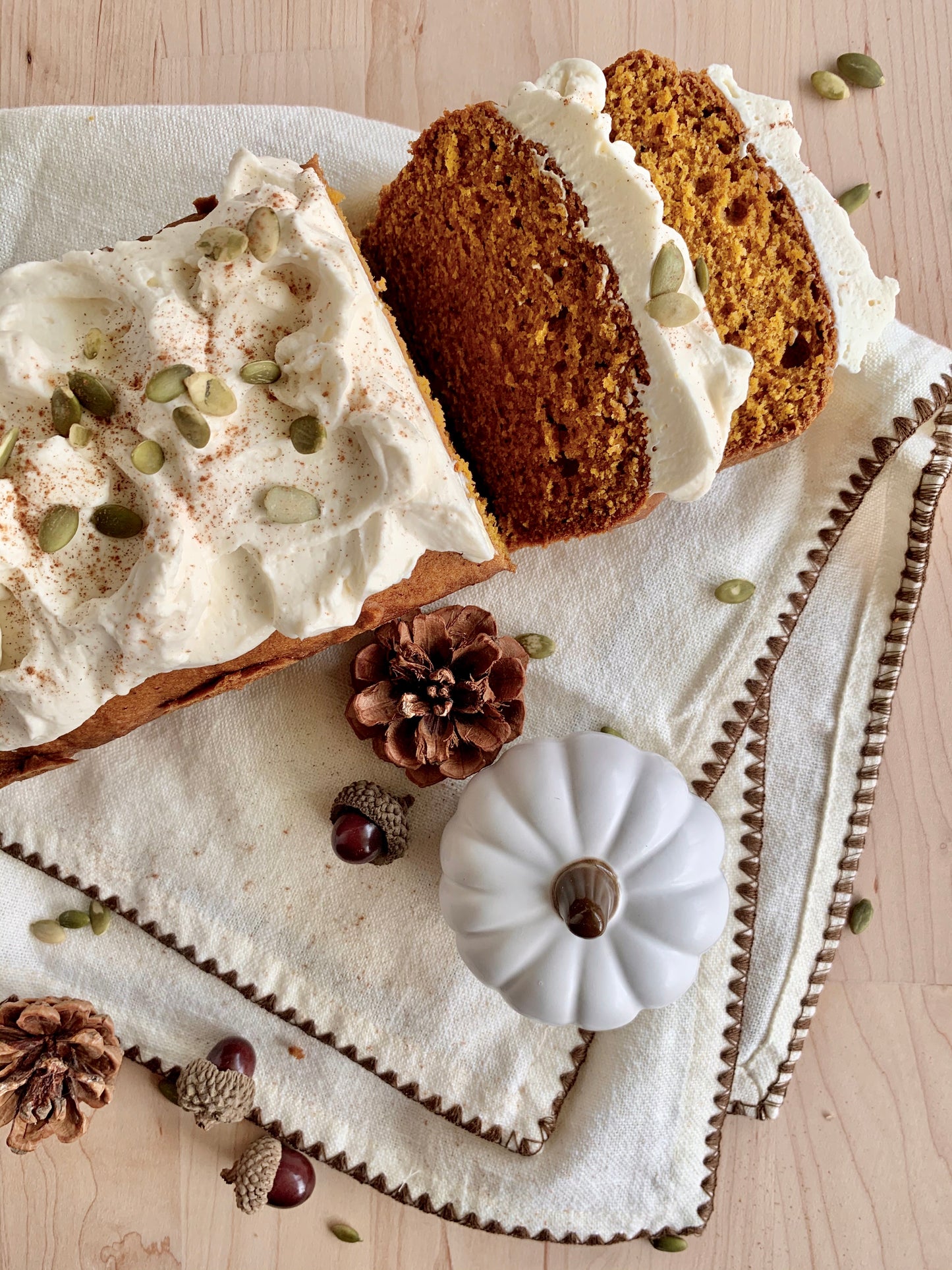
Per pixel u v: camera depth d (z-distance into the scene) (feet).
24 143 1.09
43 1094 1.03
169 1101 1.13
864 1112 1.18
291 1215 1.14
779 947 1.16
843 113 1.16
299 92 1.15
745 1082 1.16
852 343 0.99
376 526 0.88
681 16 1.16
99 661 0.86
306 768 1.13
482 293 0.98
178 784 1.12
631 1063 1.13
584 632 1.14
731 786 1.14
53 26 1.14
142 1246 1.13
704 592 1.14
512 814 1.05
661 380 0.91
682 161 0.97
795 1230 1.17
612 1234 1.13
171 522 0.84
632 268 0.90
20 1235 1.12
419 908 1.14
